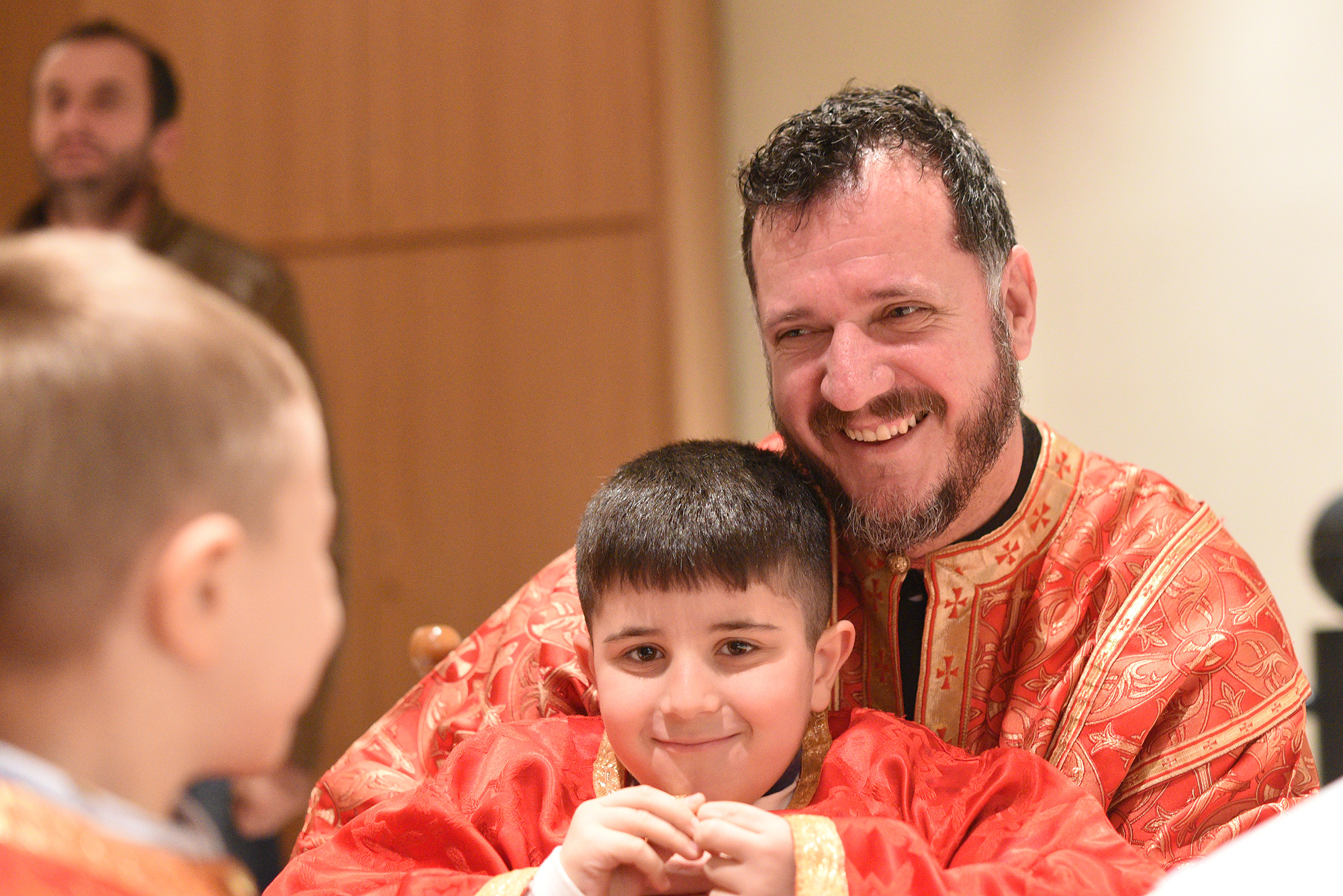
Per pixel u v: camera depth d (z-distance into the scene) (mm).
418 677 3605
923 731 1354
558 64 3506
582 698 1465
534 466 3523
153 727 740
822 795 1279
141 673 729
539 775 1328
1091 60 3156
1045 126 3195
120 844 700
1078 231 3172
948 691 1418
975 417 1348
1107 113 3146
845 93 1410
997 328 1370
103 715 723
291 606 792
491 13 3570
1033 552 1418
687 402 3410
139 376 715
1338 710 1813
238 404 750
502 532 3555
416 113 3635
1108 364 3158
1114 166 3145
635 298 3439
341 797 1485
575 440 3490
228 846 2787
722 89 3518
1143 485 1479
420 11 3631
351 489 3652
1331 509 1774
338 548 3256
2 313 715
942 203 1318
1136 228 3129
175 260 3277
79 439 698
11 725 716
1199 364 3096
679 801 1137
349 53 3693
